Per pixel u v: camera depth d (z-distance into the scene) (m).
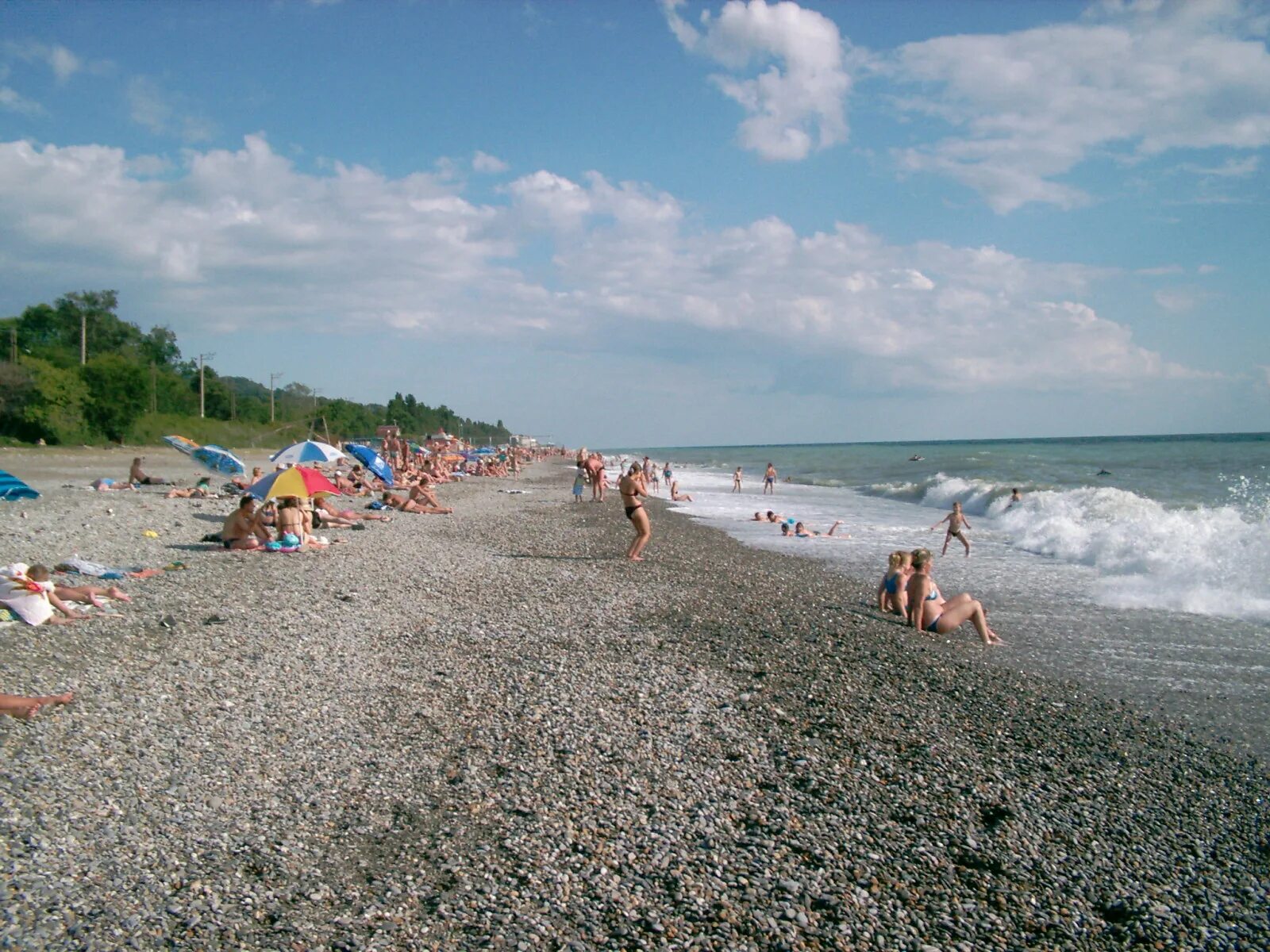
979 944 4.36
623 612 12.05
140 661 8.54
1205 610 12.65
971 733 7.37
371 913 4.50
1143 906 4.74
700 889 4.81
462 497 36.06
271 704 7.60
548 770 6.43
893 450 146.88
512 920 4.47
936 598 11.34
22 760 5.98
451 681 8.52
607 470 73.38
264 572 14.10
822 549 20.00
